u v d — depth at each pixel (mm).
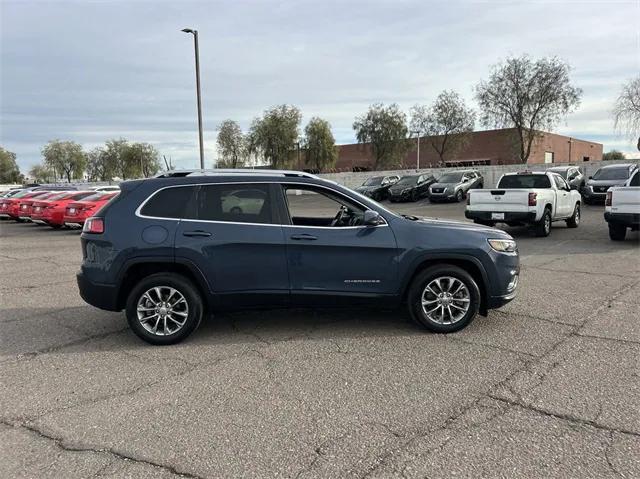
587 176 29531
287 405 3619
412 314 5129
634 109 33094
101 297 4953
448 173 27688
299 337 5109
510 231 14188
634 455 2891
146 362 4535
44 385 4070
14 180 93875
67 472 2846
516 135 38812
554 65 34438
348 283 4996
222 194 5039
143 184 5078
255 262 4918
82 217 17828
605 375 4012
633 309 5895
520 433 3164
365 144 53000
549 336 4996
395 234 5016
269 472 2812
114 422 3426
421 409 3516
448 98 44219
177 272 5027
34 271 9727
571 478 2689
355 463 2881
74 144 81000
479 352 4586
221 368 4344
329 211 5203
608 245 11094
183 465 2900
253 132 49719
